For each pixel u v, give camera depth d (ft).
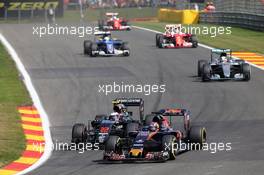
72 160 282.97
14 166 277.85
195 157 272.92
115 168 257.75
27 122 375.04
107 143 273.75
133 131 286.25
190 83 478.59
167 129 281.95
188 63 569.64
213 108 401.49
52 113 400.06
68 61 591.37
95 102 425.69
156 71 530.68
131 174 243.60
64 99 435.53
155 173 242.99
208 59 590.14
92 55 613.11
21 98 435.94
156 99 431.02
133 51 646.74
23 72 536.83
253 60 590.55
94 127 313.94
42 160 288.51
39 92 457.27
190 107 406.62
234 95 435.53
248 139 314.96
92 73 525.34
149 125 283.38
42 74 526.16
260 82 479.00
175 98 431.84
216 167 249.34
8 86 476.13
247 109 395.75
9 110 400.67
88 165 268.41
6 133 341.00
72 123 374.63
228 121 365.61
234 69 492.54
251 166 249.34
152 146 275.39
